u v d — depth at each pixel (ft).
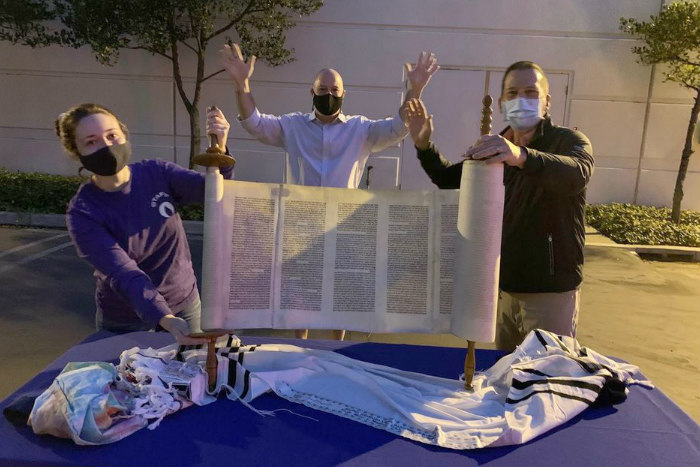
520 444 5.43
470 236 5.90
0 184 27.32
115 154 6.48
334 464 5.03
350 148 11.62
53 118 30.83
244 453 5.15
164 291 7.73
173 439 5.32
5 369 11.90
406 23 29.17
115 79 30.27
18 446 5.15
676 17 25.35
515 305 8.61
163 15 24.73
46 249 21.91
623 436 5.62
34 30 29.25
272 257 6.23
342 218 6.36
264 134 11.59
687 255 24.73
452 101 29.91
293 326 6.31
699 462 5.19
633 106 30.09
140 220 7.19
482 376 6.78
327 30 29.25
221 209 5.90
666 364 13.48
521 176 7.91
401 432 5.55
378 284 6.40
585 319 16.58
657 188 30.96
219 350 6.86
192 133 27.50
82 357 6.98
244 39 26.66
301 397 6.10
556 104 30.17
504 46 29.43
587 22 29.22
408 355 7.58
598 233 27.48
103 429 5.22
